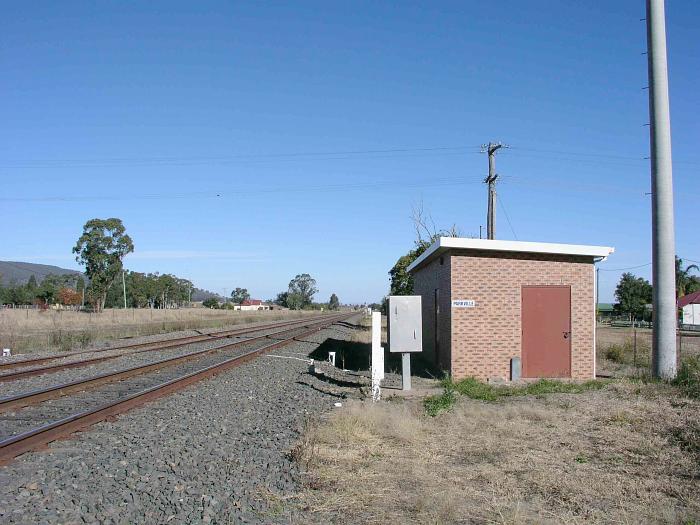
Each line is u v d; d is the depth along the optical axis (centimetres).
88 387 1405
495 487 715
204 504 629
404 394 1389
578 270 1697
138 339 3106
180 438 909
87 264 7338
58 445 852
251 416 1113
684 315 6431
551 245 1656
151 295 11519
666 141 1535
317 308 18238
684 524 603
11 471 723
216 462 786
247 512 614
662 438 939
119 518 588
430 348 2086
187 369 1800
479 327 1655
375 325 1341
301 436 956
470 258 1664
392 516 623
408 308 1457
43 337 3044
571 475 762
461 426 1029
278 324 5522
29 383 1501
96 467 747
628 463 815
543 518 618
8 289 9862
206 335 3447
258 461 797
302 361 2186
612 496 686
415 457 844
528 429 1005
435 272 1962
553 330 1675
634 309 8025
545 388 1416
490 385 1511
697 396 1255
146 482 694
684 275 8075
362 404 1230
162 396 1294
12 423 1005
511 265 1673
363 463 809
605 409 1150
